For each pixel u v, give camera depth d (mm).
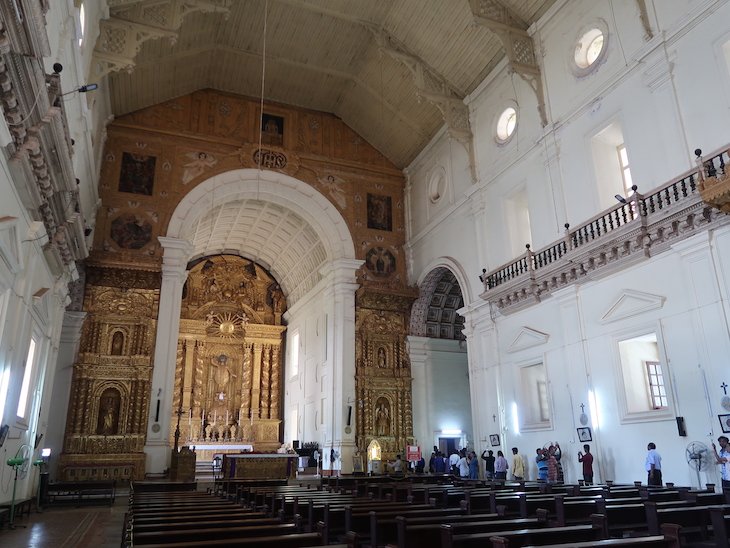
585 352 13906
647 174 12711
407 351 22766
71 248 12875
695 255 11281
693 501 7617
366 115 23375
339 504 7836
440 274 22250
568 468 14016
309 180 23016
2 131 7398
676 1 12398
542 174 16109
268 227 26109
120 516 11391
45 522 10367
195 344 28172
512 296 16344
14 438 10555
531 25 16797
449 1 17125
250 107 22938
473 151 19609
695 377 11070
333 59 21078
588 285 14070
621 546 3930
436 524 5754
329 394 21891
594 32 14859
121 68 15508
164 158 21047
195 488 15977
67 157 9594
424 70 19703
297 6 18547
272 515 7785
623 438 12641
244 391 28266
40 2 6633
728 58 11359
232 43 20094
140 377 18641
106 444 17859
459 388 23344
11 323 9148
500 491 9609
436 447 21078
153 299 19500
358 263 22562
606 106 14102
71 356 18250
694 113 11758
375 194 24047
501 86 18359
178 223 20516
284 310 30203
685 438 11164
